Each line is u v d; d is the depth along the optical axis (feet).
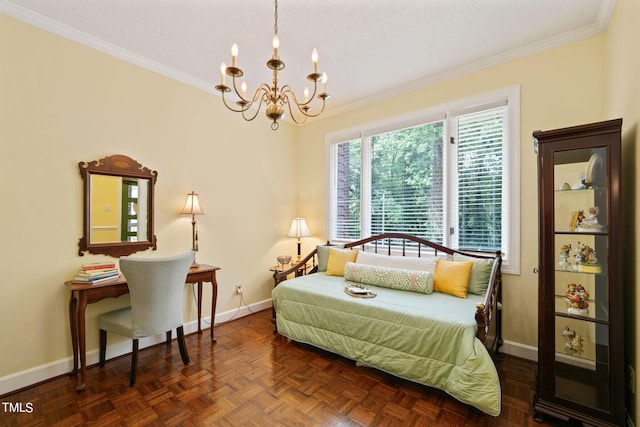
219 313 10.67
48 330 6.98
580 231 5.51
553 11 6.53
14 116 6.55
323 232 12.96
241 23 6.97
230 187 11.05
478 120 9.01
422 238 10.02
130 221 8.39
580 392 5.55
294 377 7.06
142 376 7.11
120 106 8.22
